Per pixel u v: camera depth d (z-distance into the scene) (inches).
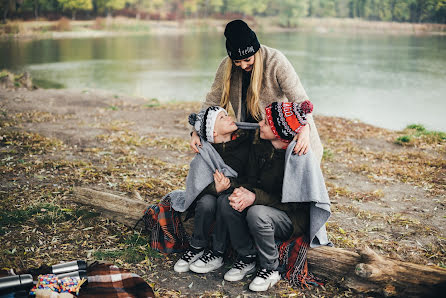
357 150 307.6
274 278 131.2
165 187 213.6
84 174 224.8
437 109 633.0
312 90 814.5
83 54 1571.1
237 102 146.5
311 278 132.3
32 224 165.0
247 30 130.6
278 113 123.9
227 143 134.3
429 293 114.6
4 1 2664.9
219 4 3907.5
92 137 311.6
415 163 276.7
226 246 143.4
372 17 3523.6
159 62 1358.3
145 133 340.5
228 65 140.9
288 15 3590.1
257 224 125.0
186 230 149.1
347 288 128.6
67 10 3233.3
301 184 125.9
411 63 1257.4
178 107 473.4
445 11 3073.3
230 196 128.0
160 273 137.8
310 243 130.5
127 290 121.4
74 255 145.3
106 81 922.7
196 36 2807.6
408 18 3272.6
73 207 179.2
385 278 119.6
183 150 293.3
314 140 137.1
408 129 385.1
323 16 3784.5
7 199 185.5
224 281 134.3
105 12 3521.2
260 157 132.8
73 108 444.1
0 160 240.8
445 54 1512.1
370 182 239.9
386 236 168.2
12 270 125.9
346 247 157.2
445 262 148.4
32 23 2778.1
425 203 207.2
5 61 1261.1
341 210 194.2
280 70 137.4
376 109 631.8
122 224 165.0
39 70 1079.6
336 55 1486.2
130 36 2719.0
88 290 120.0
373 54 1514.5
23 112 397.7
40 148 270.5
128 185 210.8
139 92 773.9
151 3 3720.5
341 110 625.0
